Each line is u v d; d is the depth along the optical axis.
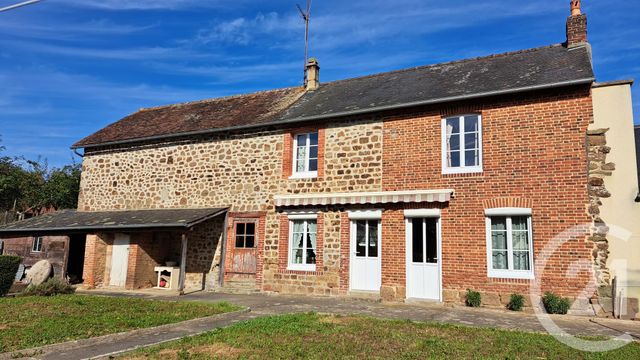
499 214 12.96
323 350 7.62
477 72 15.61
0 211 35.34
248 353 7.41
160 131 19.72
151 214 17.95
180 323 9.92
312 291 15.27
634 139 11.96
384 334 8.77
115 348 7.91
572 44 15.06
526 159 12.91
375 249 14.77
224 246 17.06
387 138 15.01
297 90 20.27
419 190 14.05
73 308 11.43
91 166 21.03
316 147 16.58
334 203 15.21
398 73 18.41
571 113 12.60
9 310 11.01
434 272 13.70
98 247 17.98
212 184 17.94
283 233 16.16
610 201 11.88
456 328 9.41
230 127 17.64
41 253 27.38
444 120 14.38
